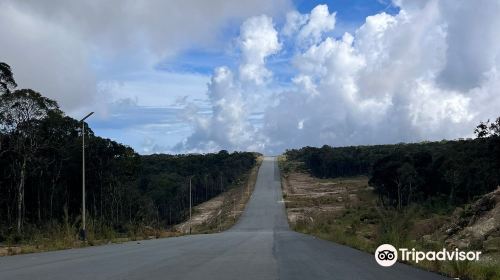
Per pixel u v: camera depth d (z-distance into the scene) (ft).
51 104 209.77
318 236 139.95
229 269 47.62
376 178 317.63
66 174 240.12
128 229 213.87
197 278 40.29
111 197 265.75
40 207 230.48
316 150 640.58
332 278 41.09
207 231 268.62
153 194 401.08
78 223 138.92
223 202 459.32
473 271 43.37
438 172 277.64
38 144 209.36
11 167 205.77
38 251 85.76
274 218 341.00
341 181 524.52
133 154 271.69
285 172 635.25
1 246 122.93
